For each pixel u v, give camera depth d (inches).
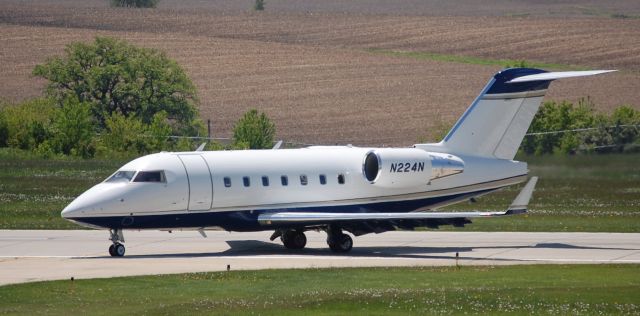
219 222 4904.0
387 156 5216.5
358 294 3508.9
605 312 3225.9
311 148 5359.3
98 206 4638.3
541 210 7091.5
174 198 4761.3
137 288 3718.0
